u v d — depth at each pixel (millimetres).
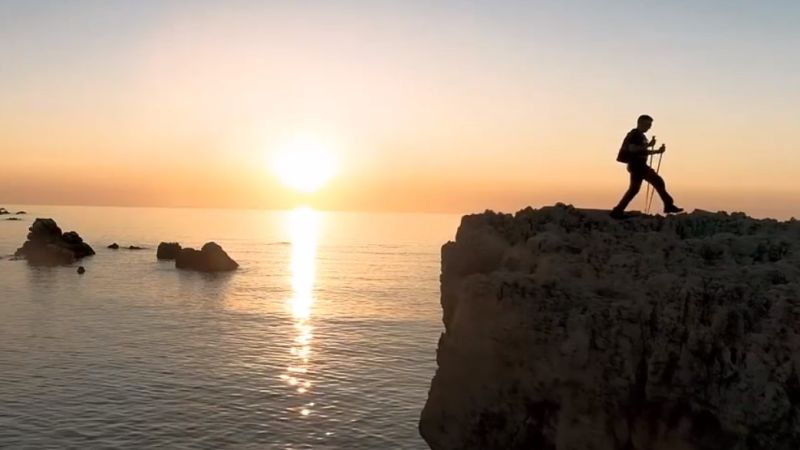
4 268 114000
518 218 13656
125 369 44875
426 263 162875
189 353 50906
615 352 10047
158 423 33656
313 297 89688
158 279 105812
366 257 180250
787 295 9516
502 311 10789
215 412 35750
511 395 10852
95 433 31969
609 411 10055
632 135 14156
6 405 35906
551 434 10523
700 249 11766
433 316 72938
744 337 9391
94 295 84500
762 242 12008
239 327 64062
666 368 9734
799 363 8906
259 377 43688
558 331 10406
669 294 10055
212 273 118938
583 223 13609
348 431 33281
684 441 9570
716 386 9445
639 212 14508
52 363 46031
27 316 66812
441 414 11461
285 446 31031
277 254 181000
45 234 132500
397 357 50625
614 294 10758
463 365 11242
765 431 9031
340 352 52438
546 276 11055
